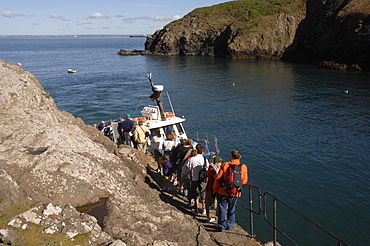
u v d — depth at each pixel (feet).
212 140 73.05
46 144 22.52
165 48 349.20
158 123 49.03
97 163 23.06
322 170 55.21
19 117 25.68
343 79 163.63
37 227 15.24
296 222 39.91
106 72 206.69
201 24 341.62
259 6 343.67
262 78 171.42
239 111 100.73
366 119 88.69
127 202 21.20
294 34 289.74
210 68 220.23
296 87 143.23
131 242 16.25
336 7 261.65
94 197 20.35
